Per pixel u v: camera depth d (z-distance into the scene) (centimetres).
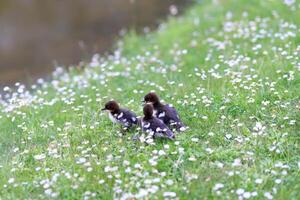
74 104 1596
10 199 1112
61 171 1184
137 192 1086
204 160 1189
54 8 3294
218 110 1396
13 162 1249
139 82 1698
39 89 2023
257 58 1742
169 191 1071
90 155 1241
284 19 2103
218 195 1050
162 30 2567
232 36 2038
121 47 2441
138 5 3225
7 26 3083
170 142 1249
